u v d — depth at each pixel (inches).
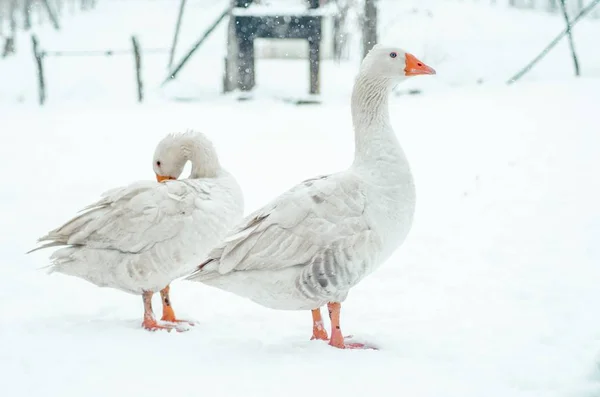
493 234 349.4
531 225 355.9
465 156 517.3
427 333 232.7
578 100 693.3
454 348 215.8
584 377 187.6
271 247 207.3
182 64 936.9
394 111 728.3
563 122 595.8
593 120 593.0
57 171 516.4
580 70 885.8
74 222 235.0
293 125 675.4
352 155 542.3
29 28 1358.3
